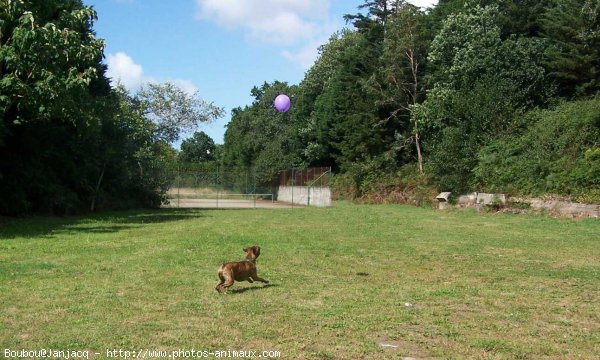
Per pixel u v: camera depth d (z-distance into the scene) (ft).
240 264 28.66
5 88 59.98
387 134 149.28
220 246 46.62
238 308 24.59
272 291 28.53
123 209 106.63
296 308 24.73
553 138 96.53
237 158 260.21
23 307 24.41
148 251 43.11
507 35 131.13
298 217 86.58
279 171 182.19
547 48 115.24
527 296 28.53
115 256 40.19
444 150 113.50
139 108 149.79
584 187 85.66
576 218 81.25
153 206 114.01
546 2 130.82
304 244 49.06
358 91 159.74
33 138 77.20
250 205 134.82
